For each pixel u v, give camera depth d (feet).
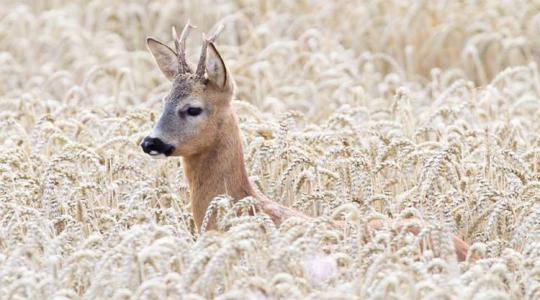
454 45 99.04
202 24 106.63
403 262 42.39
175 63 53.72
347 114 66.03
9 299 39.55
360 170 53.83
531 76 90.53
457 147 56.03
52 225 48.55
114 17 108.58
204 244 41.86
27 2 114.11
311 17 103.40
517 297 42.37
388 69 99.45
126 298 39.06
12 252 44.11
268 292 39.27
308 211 53.78
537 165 58.23
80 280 42.47
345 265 43.34
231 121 51.34
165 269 41.39
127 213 47.93
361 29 101.30
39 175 56.70
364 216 46.93
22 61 100.42
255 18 105.91
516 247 48.11
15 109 77.30
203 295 39.40
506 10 101.65
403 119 65.21
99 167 54.34
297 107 81.76
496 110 70.18
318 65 86.94
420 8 98.32
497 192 51.13
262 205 50.03
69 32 98.68
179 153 51.01
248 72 88.17
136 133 60.23
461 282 40.75
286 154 56.24
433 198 51.26
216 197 47.16
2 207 49.52
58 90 90.99
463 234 51.34
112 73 88.17
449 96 78.48
